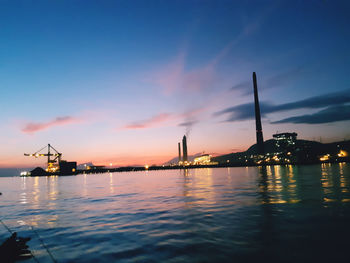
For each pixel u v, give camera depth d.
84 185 49.28
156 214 14.82
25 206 20.70
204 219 12.84
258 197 20.11
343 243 8.52
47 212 17.30
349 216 12.29
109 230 11.54
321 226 10.67
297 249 8.09
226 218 12.86
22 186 55.34
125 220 13.57
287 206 15.44
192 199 20.69
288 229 10.38
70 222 13.69
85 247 9.24
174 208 16.62
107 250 8.78
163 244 9.12
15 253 8.73
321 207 14.74
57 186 49.03
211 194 23.66
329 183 29.83
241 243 8.86
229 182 39.31
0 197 29.27
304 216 12.55
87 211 17.06
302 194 20.67
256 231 10.27
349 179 35.44
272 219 12.20
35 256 8.49
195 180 49.44
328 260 7.17
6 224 13.73
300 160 184.62
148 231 11.02
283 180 38.28
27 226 13.05
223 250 8.22
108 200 22.69
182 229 11.09
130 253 8.36
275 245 8.52
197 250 8.32
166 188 33.09
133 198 23.34
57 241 10.14
